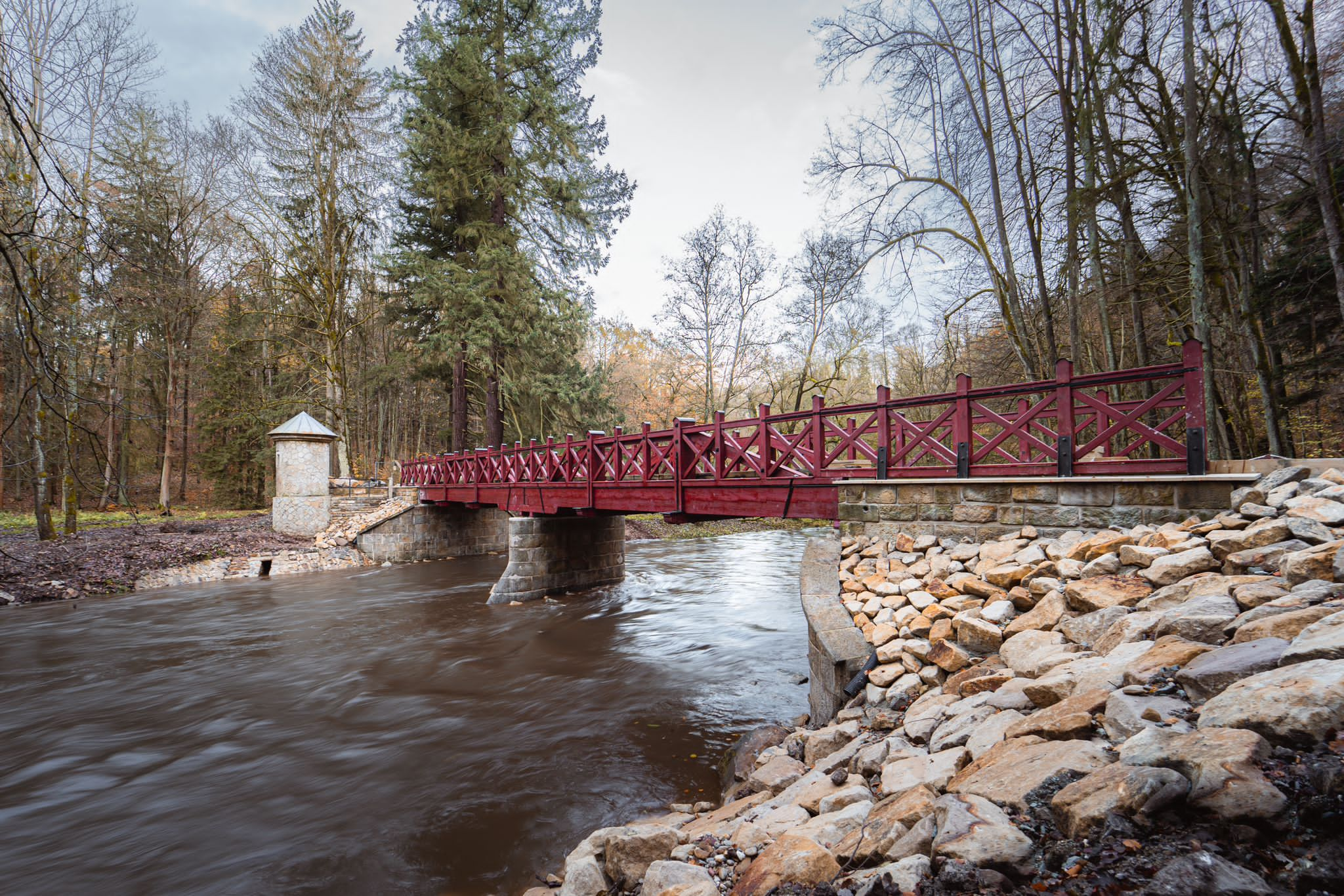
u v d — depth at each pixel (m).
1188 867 1.45
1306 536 3.36
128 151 19.19
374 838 4.21
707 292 25.91
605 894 2.94
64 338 7.20
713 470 8.62
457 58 19.05
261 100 19.73
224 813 4.61
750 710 6.48
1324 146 6.90
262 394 26.36
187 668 8.36
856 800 2.87
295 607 12.12
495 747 5.75
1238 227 8.50
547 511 12.71
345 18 21.12
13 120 4.45
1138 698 2.41
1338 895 1.30
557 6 20.11
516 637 9.95
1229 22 7.58
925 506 5.88
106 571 13.55
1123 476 4.70
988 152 9.92
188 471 31.25
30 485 22.27
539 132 20.05
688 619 10.95
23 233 5.04
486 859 3.92
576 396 21.70
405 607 12.13
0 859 4.05
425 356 21.19
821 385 23.41
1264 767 1.67
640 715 6.48
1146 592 3.68
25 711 6.83
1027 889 1.66
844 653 4.69
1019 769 2.26
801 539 23.89
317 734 6.14
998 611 4.21
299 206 20.81
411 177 20.09
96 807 4.73
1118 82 8.59
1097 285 9.64
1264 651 2.29
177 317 21.73
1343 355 8.92
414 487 20.42
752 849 2.81
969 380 5.71
